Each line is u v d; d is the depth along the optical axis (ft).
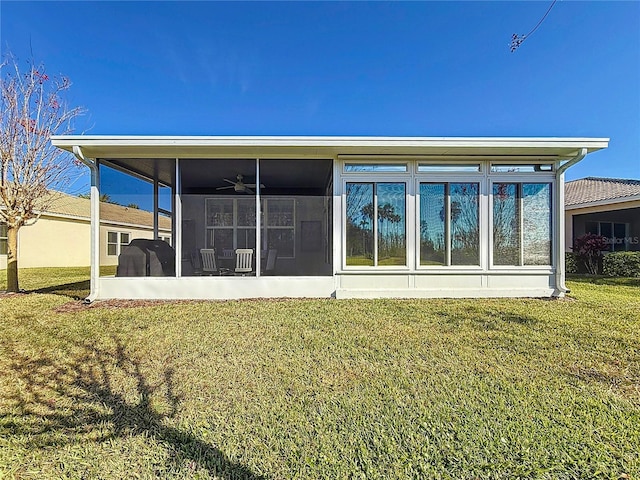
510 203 21.85
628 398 8.38
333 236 21.77
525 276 21.93
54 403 8.27
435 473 5.86
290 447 6.56
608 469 5.92
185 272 22.24
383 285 21.70
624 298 21.24
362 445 6.59
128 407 8.07
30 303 19.88
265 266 22.57
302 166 23.08
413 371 10.00
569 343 12.29
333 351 11.62
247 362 10.73
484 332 13.64
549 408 7.89
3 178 24.18
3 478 5.78
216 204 22.84
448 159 21.71
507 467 5.98
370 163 21.74
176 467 6.06
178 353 11.51
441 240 21.80
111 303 19.86
